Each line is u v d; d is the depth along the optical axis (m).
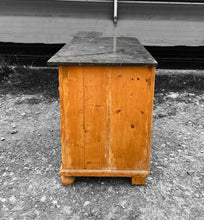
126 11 4.97
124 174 2.23
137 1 4.88
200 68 5.51
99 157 2.21
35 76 5.09
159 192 2.21
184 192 2.21
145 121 2.09
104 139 2.15
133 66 1.92
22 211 2.02
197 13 4.97
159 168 2.54
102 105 2.05
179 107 3.98
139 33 5.12
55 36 5.16
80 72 1.95
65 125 2.12
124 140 2.15
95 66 1.93
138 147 2.17
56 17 5.04
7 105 4.00
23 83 4.83
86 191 2.23
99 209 2.03
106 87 1.99
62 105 2.05
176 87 4.68
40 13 5.02
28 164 2.61
